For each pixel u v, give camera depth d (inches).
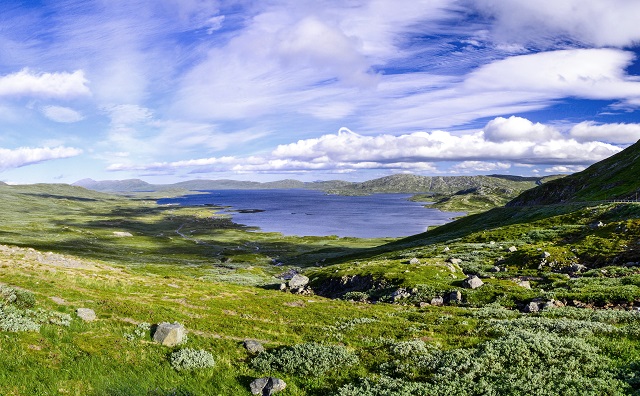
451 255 3189.0
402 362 785.6
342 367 792.9
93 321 1031.6
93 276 1795.0
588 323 936.3
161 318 1152.8
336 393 671.8
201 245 7667.3
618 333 832.3
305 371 770.2
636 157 6097.4
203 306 1512.1
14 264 1720.0
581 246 2511.1
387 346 919.0
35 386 665.0
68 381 698.2
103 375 736.3
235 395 693.9
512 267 2465.6
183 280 2276.1
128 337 936.3
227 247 7367.1
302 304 1742.1
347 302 1877.5
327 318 1416.1
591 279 1822.1
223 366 821.9
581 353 693.9
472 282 2007.9
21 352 763.4
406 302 1959.9
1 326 848.3
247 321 1262.3
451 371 692.7
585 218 3624.5
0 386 649.0
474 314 1414.9
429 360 770.2
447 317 1346.0
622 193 4867.1
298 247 7145.7
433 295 1959.9
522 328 973.8
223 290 2055.9
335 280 2903.5
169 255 6402.6
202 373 774.5
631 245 2273.6
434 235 5959.6
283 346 964.6
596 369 641.0
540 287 1878.7
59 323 949.2
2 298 1019.9
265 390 699.4
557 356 698.8
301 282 3166.8
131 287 1705.2
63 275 1648.6
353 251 5994.1
